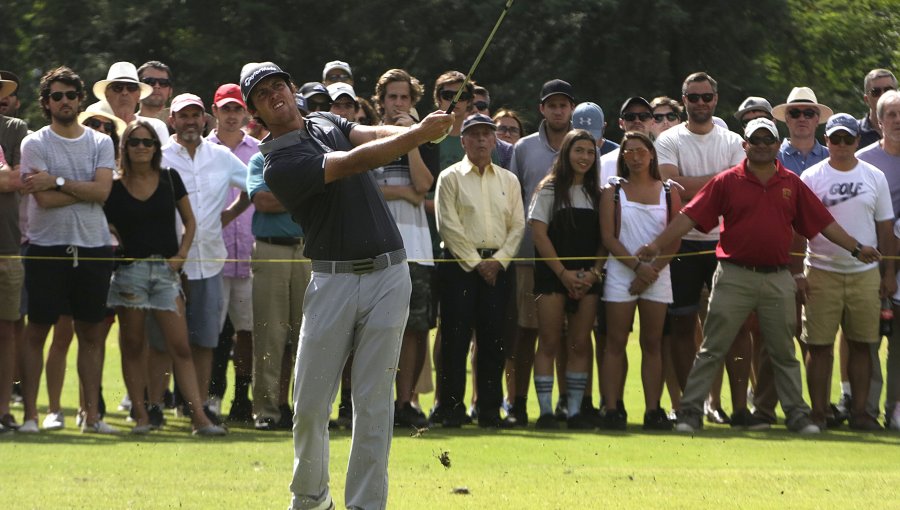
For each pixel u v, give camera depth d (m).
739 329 25.22
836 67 64.12
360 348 15.15
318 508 15.53
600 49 53.59
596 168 25.55
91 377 23.80
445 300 25.31
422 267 25.05
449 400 25.34
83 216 23.19
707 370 25.38
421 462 20.47
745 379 26.22
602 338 26.83
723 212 25.05
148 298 23.56
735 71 55.53
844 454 21.88
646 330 25.34
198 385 24.53
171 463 19.91
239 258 26.52
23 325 26.33
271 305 24.69
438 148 26.89
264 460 20.30
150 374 24.98
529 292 26.64
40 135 23.23
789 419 25.31
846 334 26.22
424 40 53.78
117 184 23.55
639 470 19.70
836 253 25.91
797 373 25.36
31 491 17.16
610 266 25.44
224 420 26.42
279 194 15.14
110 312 26.70
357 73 55.06
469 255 25.11
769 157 24.73
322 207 15.11
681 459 21.08
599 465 20.33
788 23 59.25
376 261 15.09
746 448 22.53
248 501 16.55
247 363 26.52
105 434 23.55
